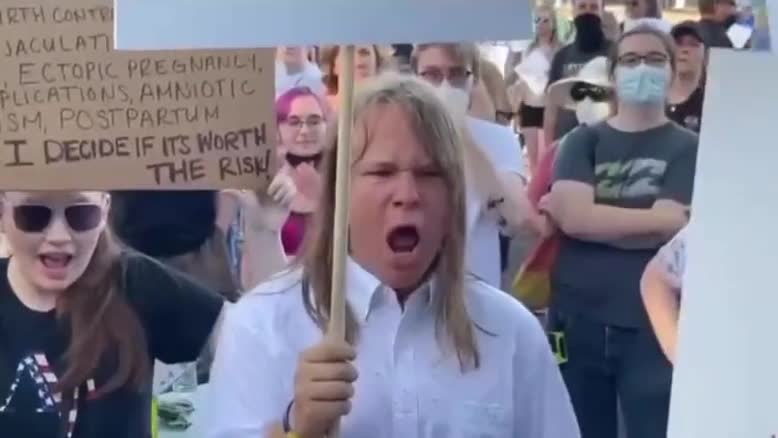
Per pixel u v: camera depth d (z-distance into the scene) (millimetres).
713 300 1709
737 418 1699
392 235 2064
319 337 2049
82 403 2754
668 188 3225
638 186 3229
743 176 1691
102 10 2432
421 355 2066
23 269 2713
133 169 2465
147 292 2783
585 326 3279
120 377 2770
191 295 2816
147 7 1678
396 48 3148
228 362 2055
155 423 2809
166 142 2461
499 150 3094
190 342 2838
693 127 3285
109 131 2455
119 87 2447
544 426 2111
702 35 3287
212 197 2885
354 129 2082
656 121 3270
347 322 2047
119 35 1681
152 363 2801
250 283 2934
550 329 3275
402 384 2053
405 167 2064
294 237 2959
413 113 2072
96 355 2754
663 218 3213
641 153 3244
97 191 2615
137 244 2795
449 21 1679
